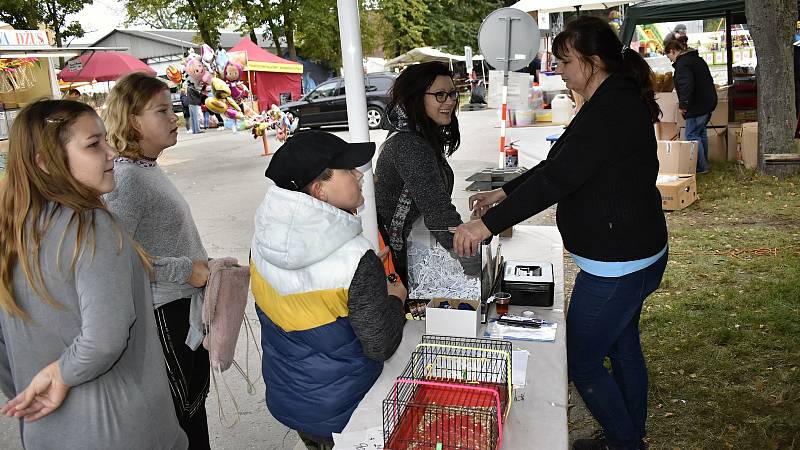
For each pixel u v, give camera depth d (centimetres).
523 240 345
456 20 3994
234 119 1350
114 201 211
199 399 242
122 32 3512
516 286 253
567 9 1057
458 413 167
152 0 2750
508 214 209
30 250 150
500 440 161
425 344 197
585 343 233
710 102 824
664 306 451
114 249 156
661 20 1060
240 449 313
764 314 424
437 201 243
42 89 1853
